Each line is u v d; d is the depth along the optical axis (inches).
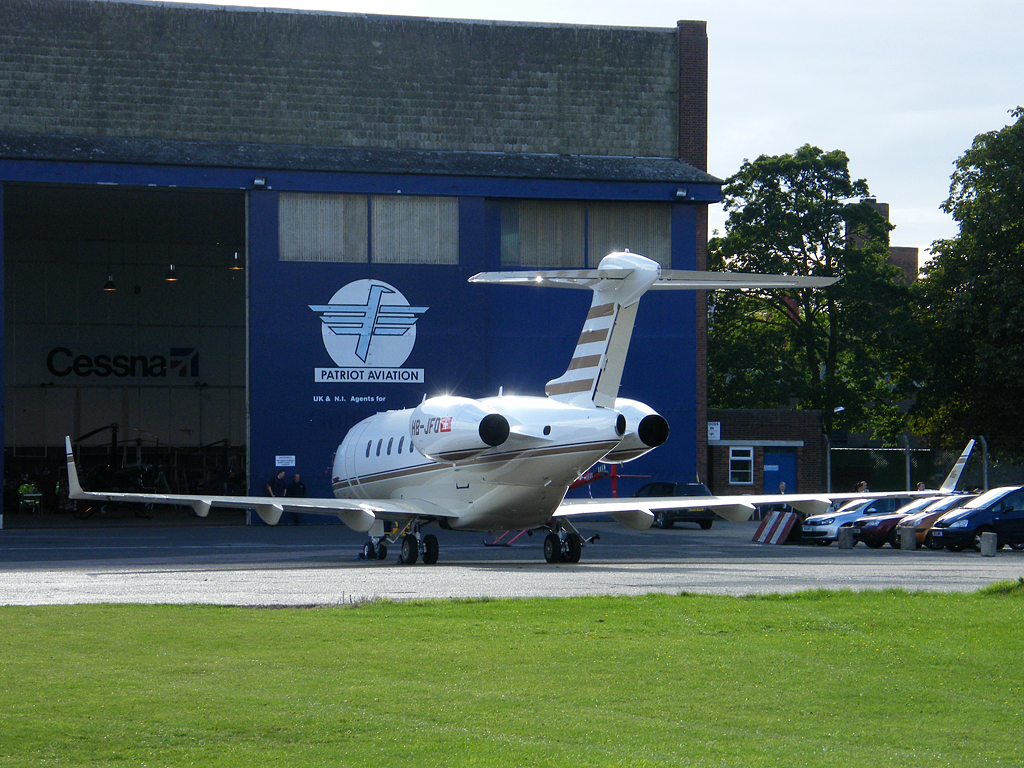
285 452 5605.3
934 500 4891.7
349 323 5698.8
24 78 5556.1
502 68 6117.1
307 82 5895.7
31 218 6894.7
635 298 2829.7
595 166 6053.2
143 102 5684.1
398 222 5772.6
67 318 7770.7
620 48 6235.2
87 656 1457.9
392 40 6008.9
